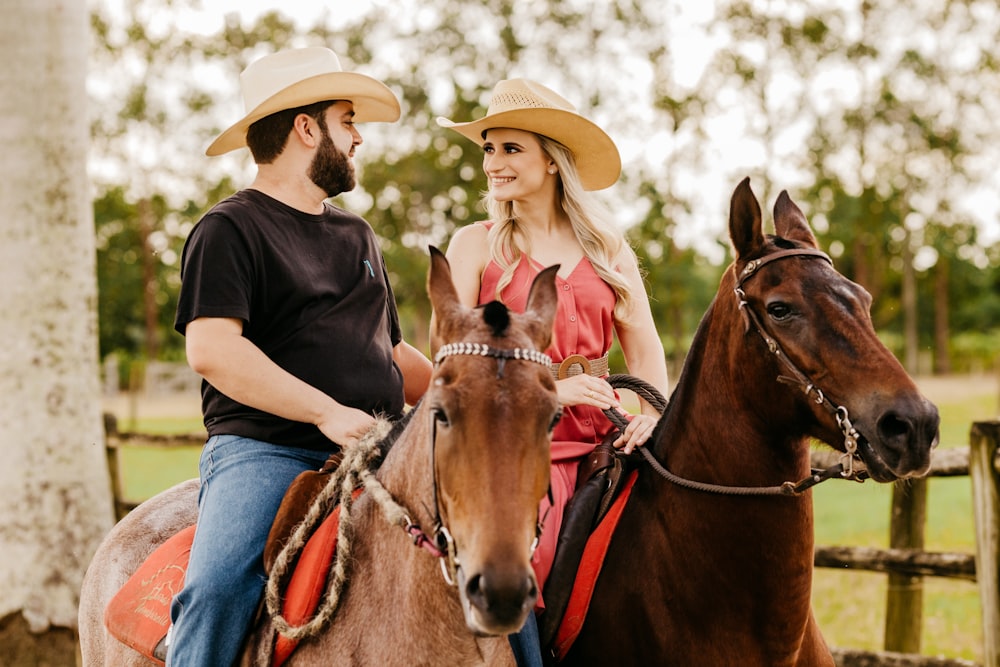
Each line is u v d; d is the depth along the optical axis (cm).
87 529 610
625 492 306
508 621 188
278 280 290
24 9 593
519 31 3709
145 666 286
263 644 255
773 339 266
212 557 259
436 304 220
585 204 334
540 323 218
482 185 3803
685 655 281
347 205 3997
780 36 3769
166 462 1569
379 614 239
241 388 270
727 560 277
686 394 299
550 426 204
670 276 3931
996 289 6103
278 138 305
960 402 2253
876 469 248
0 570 595
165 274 4884
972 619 629
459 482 197
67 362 607
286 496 268
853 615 650
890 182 4147
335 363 295
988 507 429
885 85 3934
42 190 599
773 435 276
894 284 5616
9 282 594
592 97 3706
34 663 593
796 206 299
